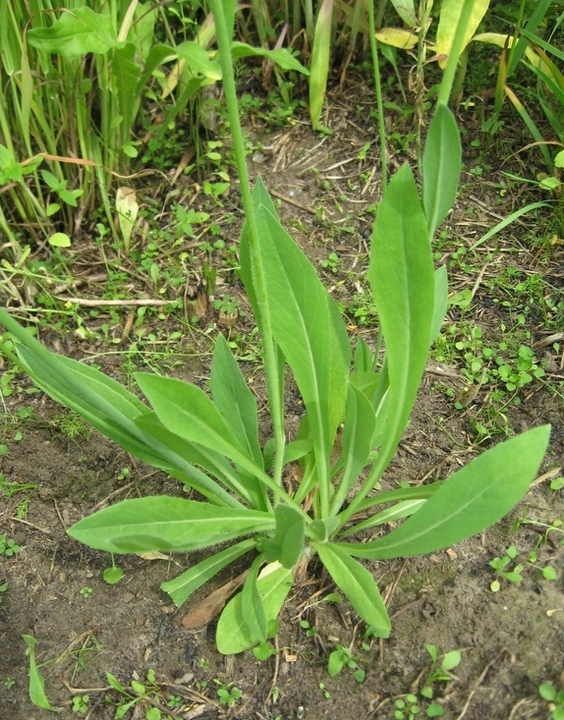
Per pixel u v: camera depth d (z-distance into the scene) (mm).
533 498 530
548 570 483
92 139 724
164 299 700
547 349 618
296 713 450
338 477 548
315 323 436
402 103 824
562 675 434
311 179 786
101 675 477
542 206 720
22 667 482
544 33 816
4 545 539
